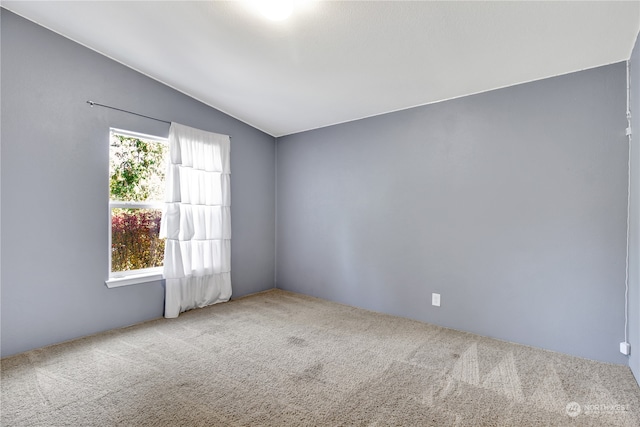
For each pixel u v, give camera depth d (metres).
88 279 2.72
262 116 3.75
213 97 3.38
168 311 3.17
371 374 2.10
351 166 3.64
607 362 2.21
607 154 2.20
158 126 3.14
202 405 1.75
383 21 1.96
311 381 2.01
